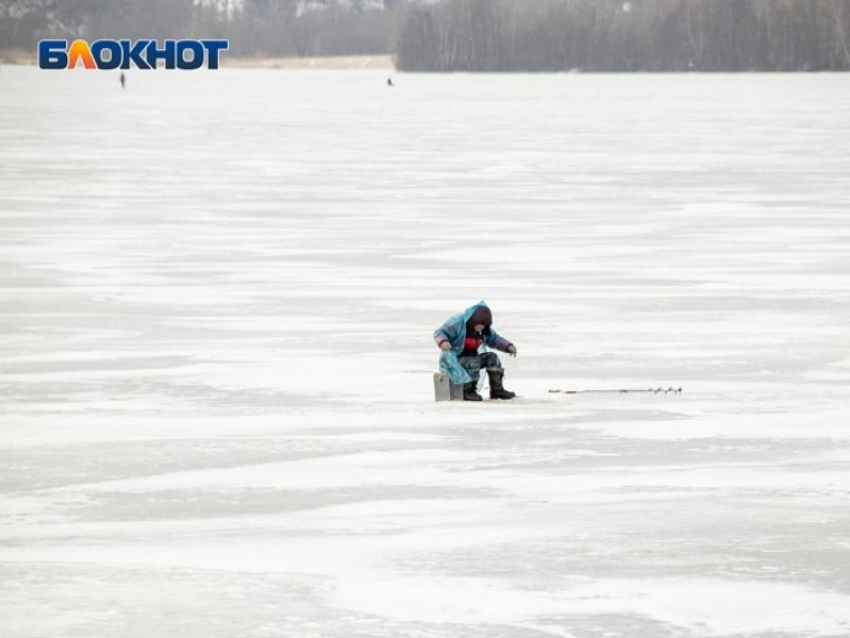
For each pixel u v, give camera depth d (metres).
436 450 30.97
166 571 22.80
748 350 43.62
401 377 39.66
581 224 80.88
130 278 59.53
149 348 44.28
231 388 38.19
